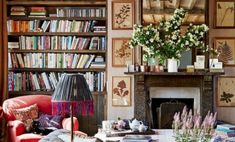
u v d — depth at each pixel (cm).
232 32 621
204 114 604
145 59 594
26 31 647
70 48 648
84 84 329
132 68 614
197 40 574
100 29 645
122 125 452
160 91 625
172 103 586
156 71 603
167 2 617
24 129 507
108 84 635
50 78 650
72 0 644
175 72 594
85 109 322
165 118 584
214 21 621
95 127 637
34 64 650
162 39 583
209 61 606
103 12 647
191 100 623
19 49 648
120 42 634
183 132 301
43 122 539
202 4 611
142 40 572
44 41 650
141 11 620
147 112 615
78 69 647
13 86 647
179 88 622
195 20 609
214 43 621
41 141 319
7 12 654
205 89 604
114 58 634
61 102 318
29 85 650
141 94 613
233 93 621
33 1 645
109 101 635
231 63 620
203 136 298
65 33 647
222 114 623
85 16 646
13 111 539
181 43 573
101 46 648
